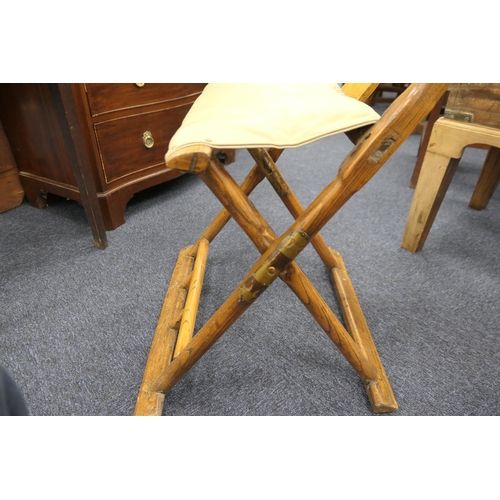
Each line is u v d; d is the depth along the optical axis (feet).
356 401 2.28
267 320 2.85
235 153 5.97
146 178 4.28
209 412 2.20
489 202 4.74
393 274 3.38
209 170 1.55
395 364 2.52
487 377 2.44
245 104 1.72
